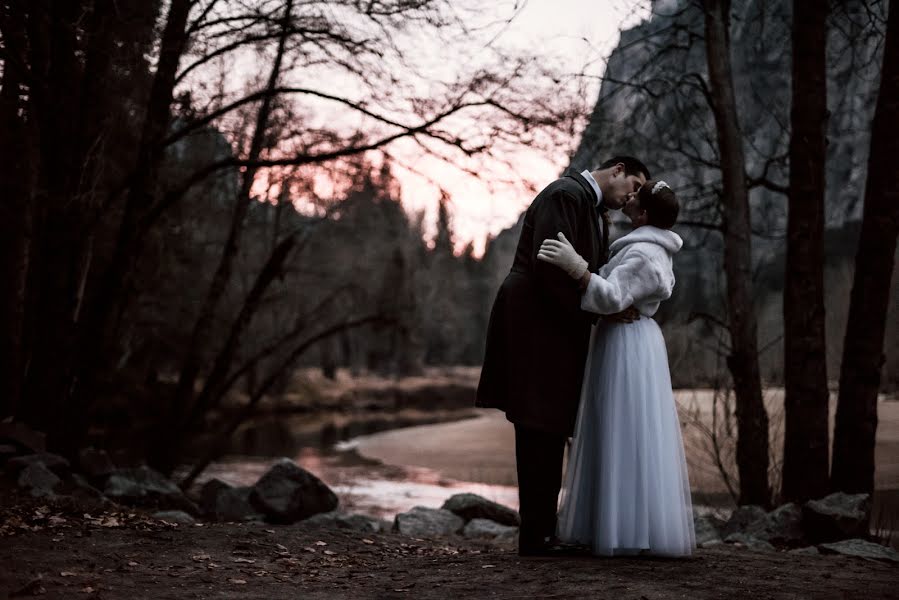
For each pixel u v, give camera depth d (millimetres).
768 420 8133
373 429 34500
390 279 26250
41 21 7984
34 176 9766
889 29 6820
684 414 9008
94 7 7812
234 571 3402
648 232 3699
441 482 17500
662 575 3139
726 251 8312
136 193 8938
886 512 8172
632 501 3555
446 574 3330
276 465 7422
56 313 8141
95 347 8898
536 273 3564
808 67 7367
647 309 3740
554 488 3789
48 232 8156
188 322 20484
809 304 7242
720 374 8602
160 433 12891
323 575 3400
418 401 56031
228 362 13141
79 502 5441
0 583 2994
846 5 8305
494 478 18031
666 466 3613
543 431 3631
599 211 3836
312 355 60406
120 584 3039
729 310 8289
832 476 6992
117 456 15445
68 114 7988
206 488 7816
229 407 34031
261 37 8656
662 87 8922
